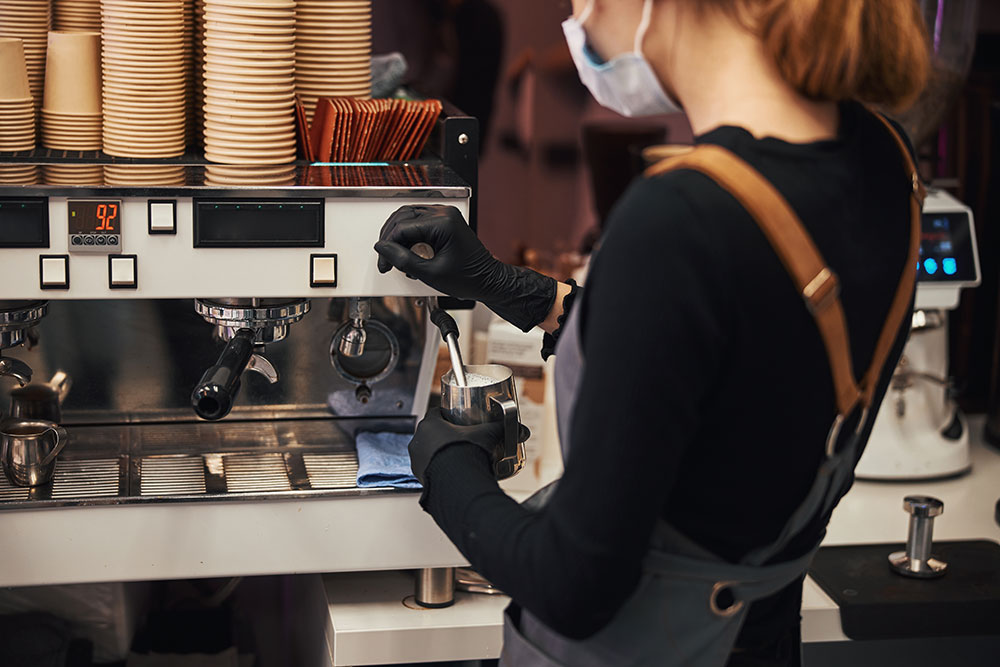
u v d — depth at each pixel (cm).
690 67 82
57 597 157
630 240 74
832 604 140
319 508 131
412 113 137
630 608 87
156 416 148
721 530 83
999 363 196
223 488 131
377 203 124
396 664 135
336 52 143
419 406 151
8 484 130
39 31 139
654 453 74
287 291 125
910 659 143
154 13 128
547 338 131
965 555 154
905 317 89
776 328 76
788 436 80
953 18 169
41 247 119
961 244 174
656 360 73
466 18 213
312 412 151
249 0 124
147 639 170
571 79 221
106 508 126
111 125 132
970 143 202
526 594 81
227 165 130
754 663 96
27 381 130
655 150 197
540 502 102
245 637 193
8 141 132
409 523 133
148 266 121
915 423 182
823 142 80
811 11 76
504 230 230
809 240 76
